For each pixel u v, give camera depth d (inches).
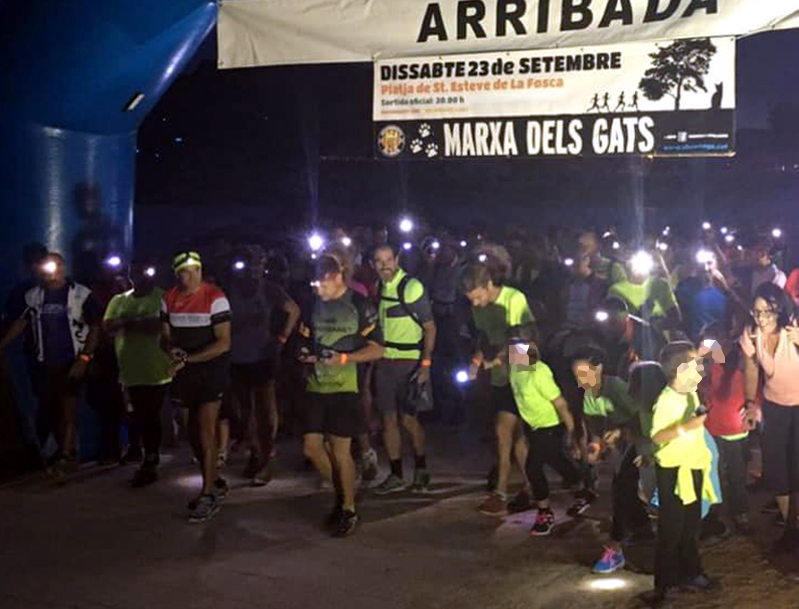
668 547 232.5
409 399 326.0
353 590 244.2
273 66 341.4
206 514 302.2
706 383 277.4
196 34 360.2
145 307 343.0
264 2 339.3
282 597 239.6
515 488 339.6
